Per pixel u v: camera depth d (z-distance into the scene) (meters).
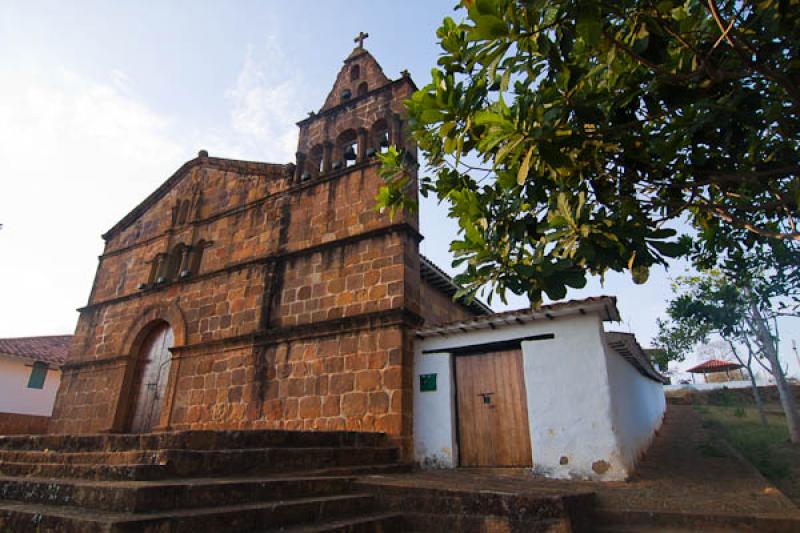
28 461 6.19
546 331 8.27
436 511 5.20
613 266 3.59
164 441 5.50
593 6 3.05
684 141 3.92
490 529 4.76
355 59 13.93
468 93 4.05
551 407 7.79
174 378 12.01
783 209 4.23
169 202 15.52
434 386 9.09
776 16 3.12
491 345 8.77
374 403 9.02
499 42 3.35
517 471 7.89
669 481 6.94
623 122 3.91
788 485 7.99
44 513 3.78
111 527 3.27
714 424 15.96
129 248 15.68
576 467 7.27
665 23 3.44
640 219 3.94
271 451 6.04
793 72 3.50
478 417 8.70
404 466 8.18
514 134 3.50
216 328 12.03
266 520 4.29
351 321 9.80
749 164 3.97
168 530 3.56
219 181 14.40
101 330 14.65
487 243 3.99
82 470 5.05
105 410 12.98
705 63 3.34
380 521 4.92
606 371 7.52
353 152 13.00
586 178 4.18
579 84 3.68
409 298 9.77
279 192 12.71
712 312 16.27
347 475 6.86
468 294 3.86
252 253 12.44
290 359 10.32
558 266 3.50
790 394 12.83
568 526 4.41
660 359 26.22
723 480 6.99
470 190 4.46
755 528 4.69
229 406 10.75
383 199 5.43
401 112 11.88
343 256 10.70
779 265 11.13
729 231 5.46
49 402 20.61
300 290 11.05
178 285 13.43
